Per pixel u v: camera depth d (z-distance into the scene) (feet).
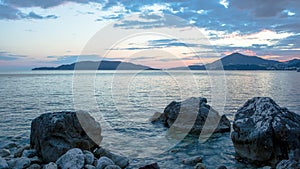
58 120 29.09
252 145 26.81
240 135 28.12
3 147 32.78
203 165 25.35
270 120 26.86
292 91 109.29
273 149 25.61
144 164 26.71
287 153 24.98
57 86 141.69
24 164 25.26
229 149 32.53
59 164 24.86
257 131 26.73
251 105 30.96
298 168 21.58
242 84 150.20
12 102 78.59
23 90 118.21
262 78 219.41
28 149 30.66
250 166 26.61
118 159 27.12
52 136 28.37
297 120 27.45
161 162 27.68
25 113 60.08
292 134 25.09
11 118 53.62
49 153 27.40
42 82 178.60
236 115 30.89
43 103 77.20
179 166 26.55
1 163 24.22
